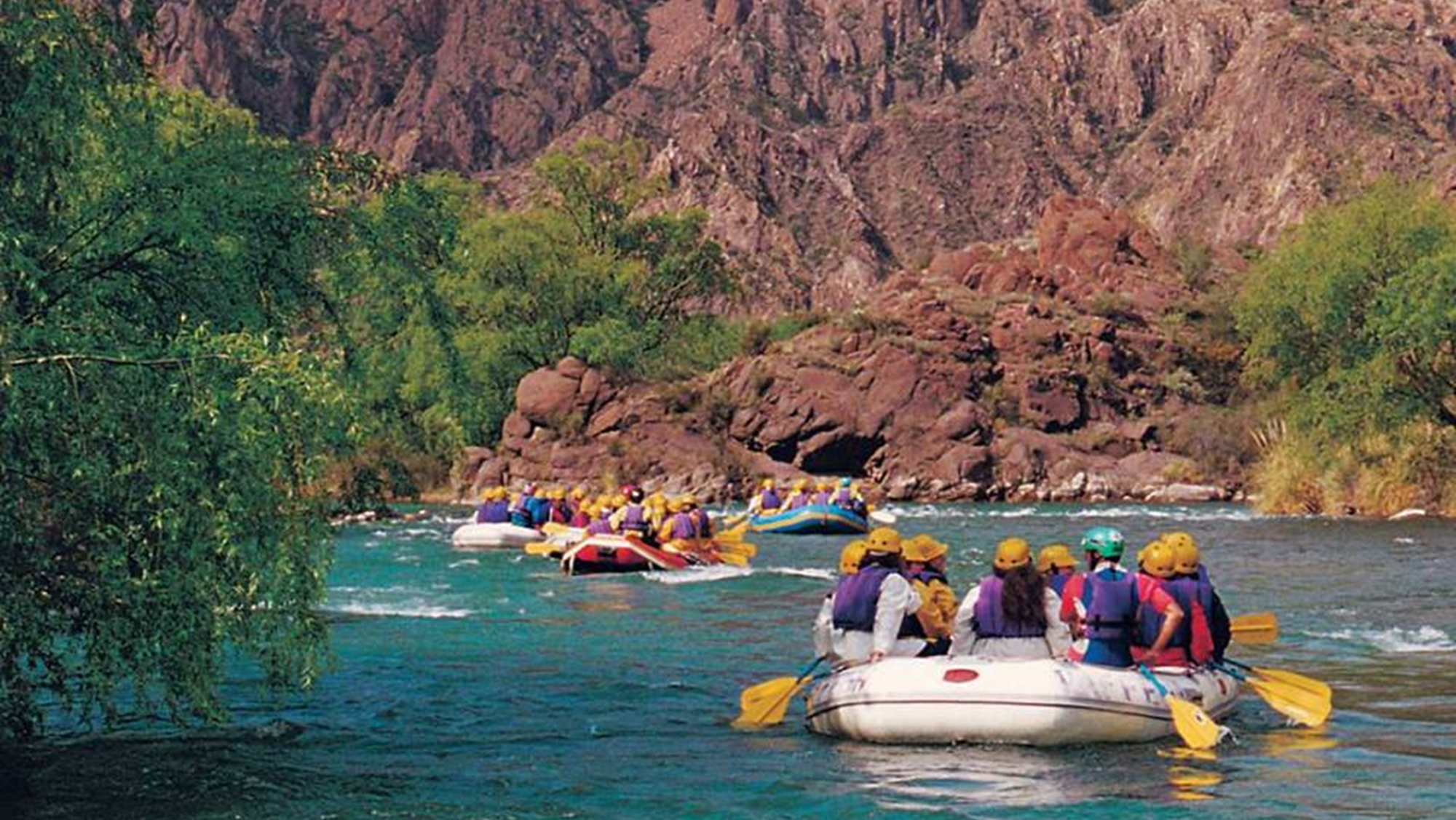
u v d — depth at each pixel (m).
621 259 173.50
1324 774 20.28
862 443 133.25
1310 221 95.81
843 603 23.94
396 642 35.00
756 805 18.84
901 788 19.61
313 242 22.34
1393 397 88.56
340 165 22.97
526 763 21.45
